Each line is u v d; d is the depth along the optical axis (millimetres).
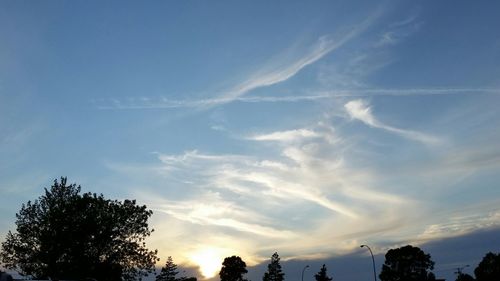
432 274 150625
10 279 23531
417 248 149000
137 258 67438
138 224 68875
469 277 141250
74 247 65062
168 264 144875
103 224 66125
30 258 63031
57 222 64125
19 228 63812
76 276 63844
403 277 148375
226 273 179500
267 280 165250
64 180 67375
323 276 159125
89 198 68000
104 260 66562
